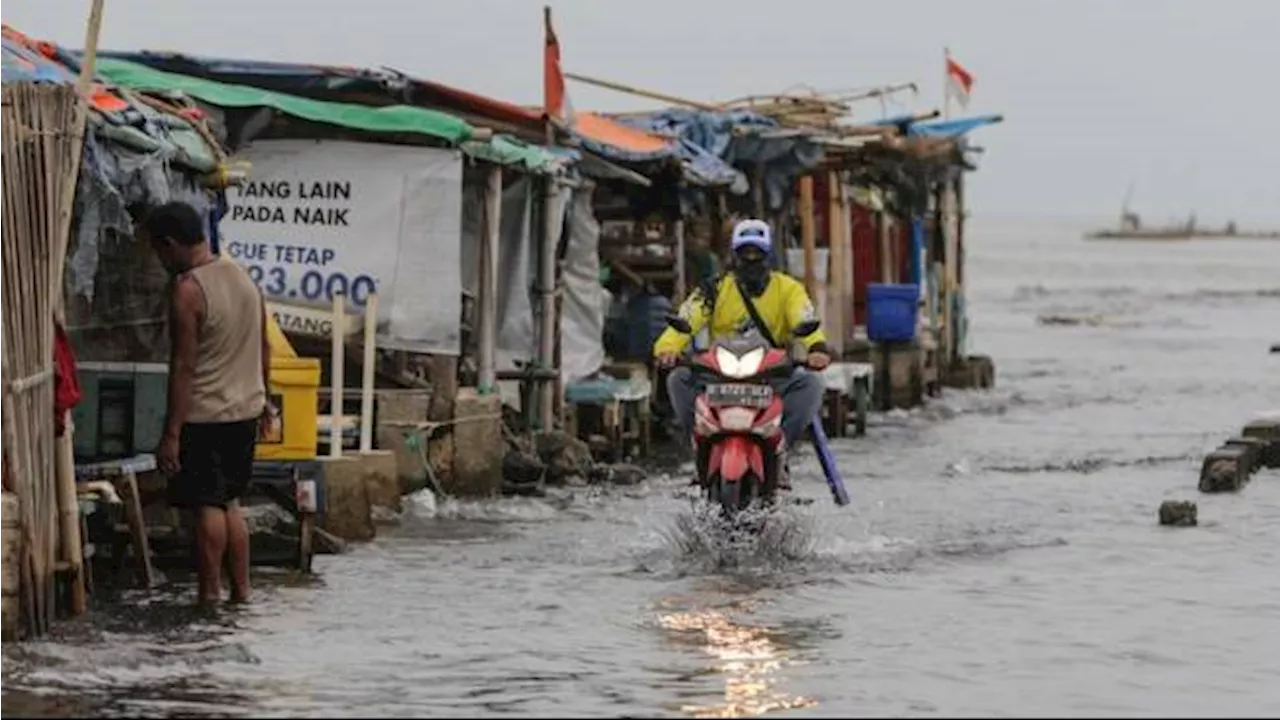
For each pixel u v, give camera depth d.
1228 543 25.62
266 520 22.72
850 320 51.50
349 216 28.89
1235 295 146.38
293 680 16.45
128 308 23.36
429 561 23.17
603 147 37.69
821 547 24.52
